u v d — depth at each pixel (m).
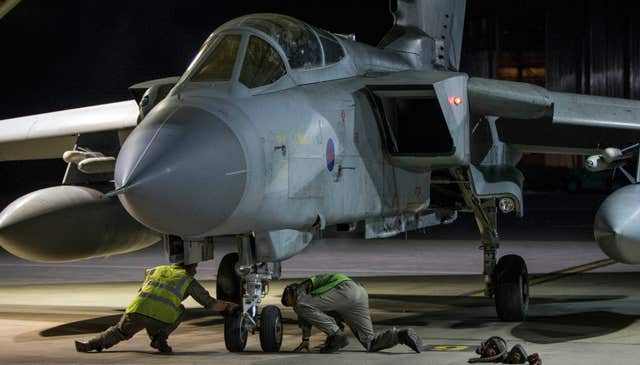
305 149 11.78
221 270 13.00
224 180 10.41
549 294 19.11
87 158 14.90
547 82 70.69
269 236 11.62
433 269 24.36
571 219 43.12
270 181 11.09
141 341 13.20
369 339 11.94
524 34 74.00
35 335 13.96
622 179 67.00
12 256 28.89
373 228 14.28
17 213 13.59
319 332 14.14
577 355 11.73
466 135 13.53
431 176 16.06
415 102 14.31
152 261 27.36
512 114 14.53
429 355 11.66
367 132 13.27
